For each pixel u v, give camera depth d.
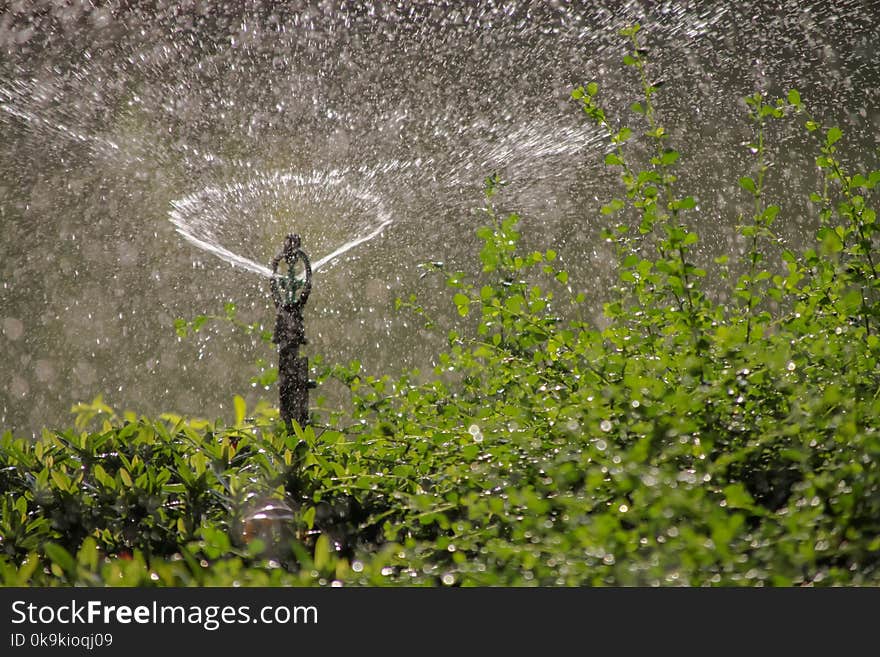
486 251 6.89
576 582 4.30
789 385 5.37
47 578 4.95
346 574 4.42
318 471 5.96
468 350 7.38
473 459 5.69
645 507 4.57
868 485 4.39
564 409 5.61
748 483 5.14
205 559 5.39
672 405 5.20
